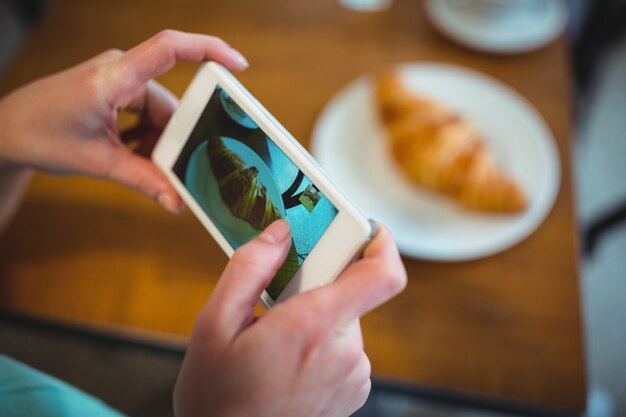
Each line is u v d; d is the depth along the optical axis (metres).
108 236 0.57
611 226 0.72
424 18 0.71
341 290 0.39
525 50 0.68
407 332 0.53
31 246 0.57
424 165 0.60
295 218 0.43
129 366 0.92
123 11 0.71
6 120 0.48
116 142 0.50
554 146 0.62
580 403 0.50
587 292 0.95
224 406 0.38
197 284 0.55
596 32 0.82
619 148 1.10
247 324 0.40
